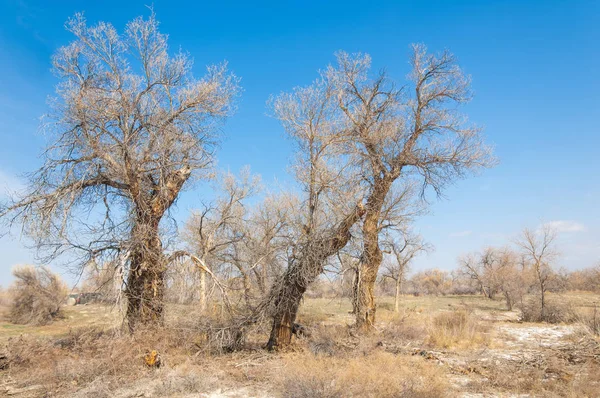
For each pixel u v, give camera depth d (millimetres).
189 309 15688
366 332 17781
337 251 15102
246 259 18141
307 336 15711
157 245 15984
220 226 23719
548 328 22984
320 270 14797
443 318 20641
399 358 12500
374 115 19797
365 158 18891
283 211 19328
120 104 15297
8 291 27766
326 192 15031
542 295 29219
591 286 46438
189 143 16906
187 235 23219
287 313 14602
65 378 10648
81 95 14797
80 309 31000
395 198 19750
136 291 15422
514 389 9656
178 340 13781
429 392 8836
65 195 14828
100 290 15234
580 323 19891
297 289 14734
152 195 17000
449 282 74625
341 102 18781
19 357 12391
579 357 13414
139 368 11352
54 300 27328
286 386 9180
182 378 10227
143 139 16281
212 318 14938
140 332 13141
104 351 11703
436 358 13422
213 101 16766
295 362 11594
